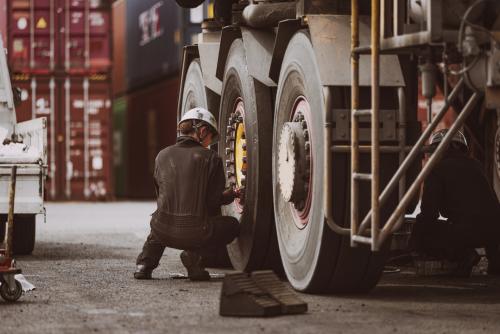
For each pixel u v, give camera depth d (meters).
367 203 13.14
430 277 16.52
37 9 50.91
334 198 13.28
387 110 13.21
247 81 16.05
